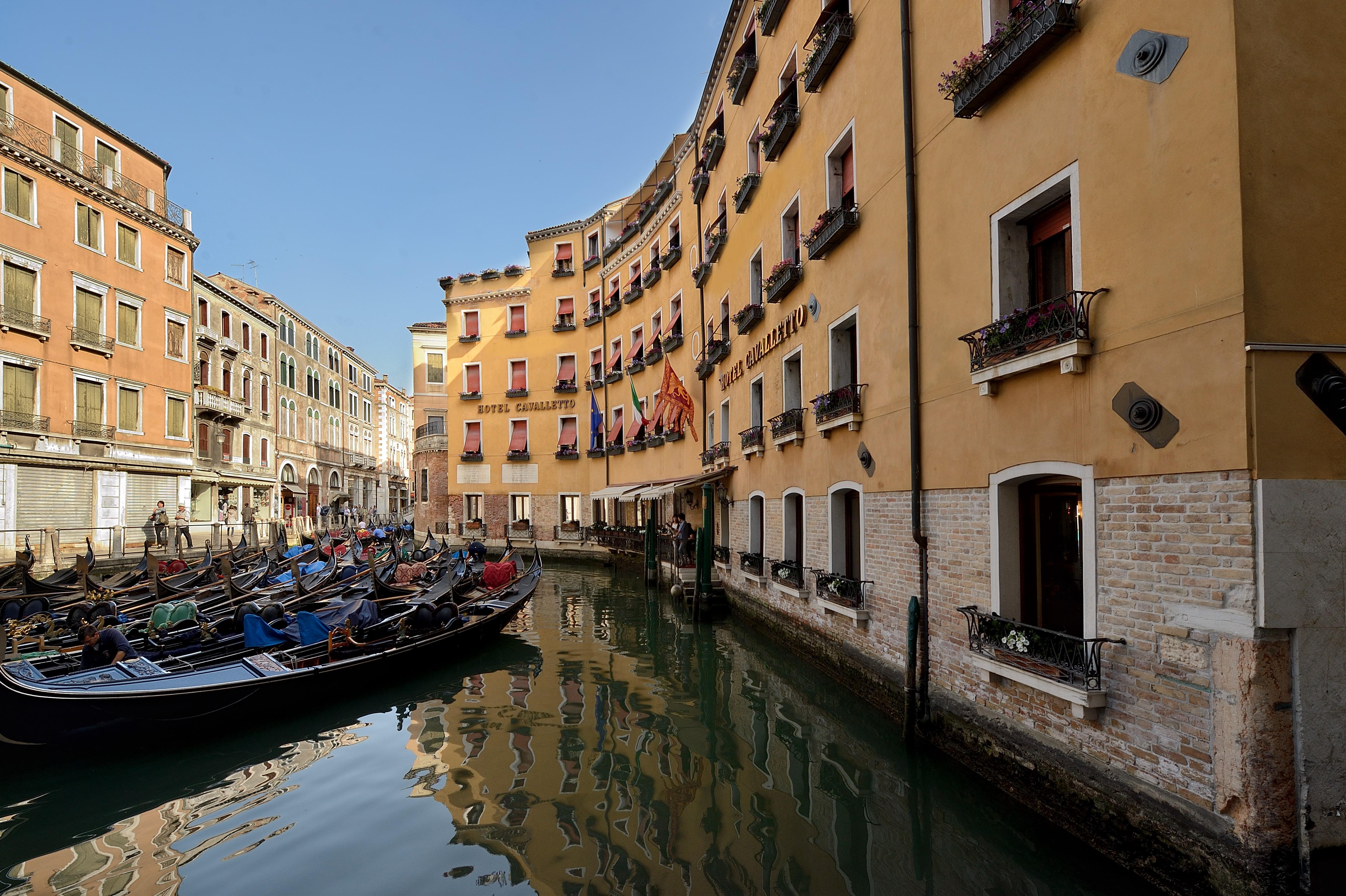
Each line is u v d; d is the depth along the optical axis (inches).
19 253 725.9
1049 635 193.3
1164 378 162.6
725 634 494.6
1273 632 142.6
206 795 234.4
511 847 196.7
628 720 309.7
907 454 280.4
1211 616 150.6
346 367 1813.5
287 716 313.4
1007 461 217.6
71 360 778.2
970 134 239.5
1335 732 143.1
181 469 930.7
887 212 301.4
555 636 498.6
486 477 1170.6
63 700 249.6
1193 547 155.1
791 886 175.2
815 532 383.9
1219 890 146.0
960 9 246.5
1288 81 150.9
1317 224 150.6
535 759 265.3
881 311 305.4
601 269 1072.8
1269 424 143.8
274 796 232.8
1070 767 187.2
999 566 220.5
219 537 941.2
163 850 196.9
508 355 1165.7
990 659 216.2
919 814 213.9
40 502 733.9
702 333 702.5
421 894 172.7
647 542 744.3
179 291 940.0
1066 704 189.3
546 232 1145.4
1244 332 144.6
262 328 1300.4
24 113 745.6
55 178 767.7
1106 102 180.7
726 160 612.1
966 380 240.5
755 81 519.5
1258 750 141.1
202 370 1076.5
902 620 282.4
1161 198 164.7
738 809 219.3
